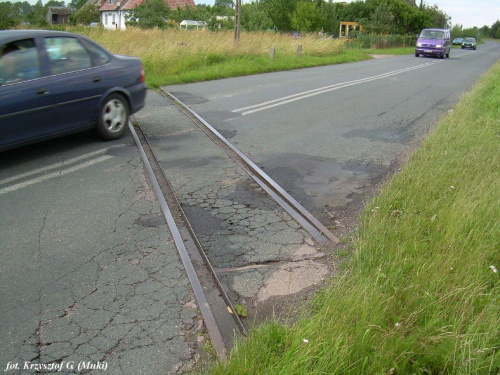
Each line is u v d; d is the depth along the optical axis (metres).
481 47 69.00
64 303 3.32
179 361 2.79
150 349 2.88
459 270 3.36
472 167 5.55
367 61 26.80
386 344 2.66
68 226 4.49
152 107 10.26
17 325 3.08
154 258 3.95
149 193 5.34
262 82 14.88
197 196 5.30
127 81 7.38
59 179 5.68
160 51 16.77
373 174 6.21
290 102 11.30
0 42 5.75
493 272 3.40
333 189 5.63
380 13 51.12
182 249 4.08
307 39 27.62
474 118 8.80
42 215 4.71
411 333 2.78
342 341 2.65
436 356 2.63
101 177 5.79
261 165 6.46
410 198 4.75
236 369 2.51
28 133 5.99
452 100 12.23
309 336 2.72
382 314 2.88
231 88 13.39
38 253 3.99
